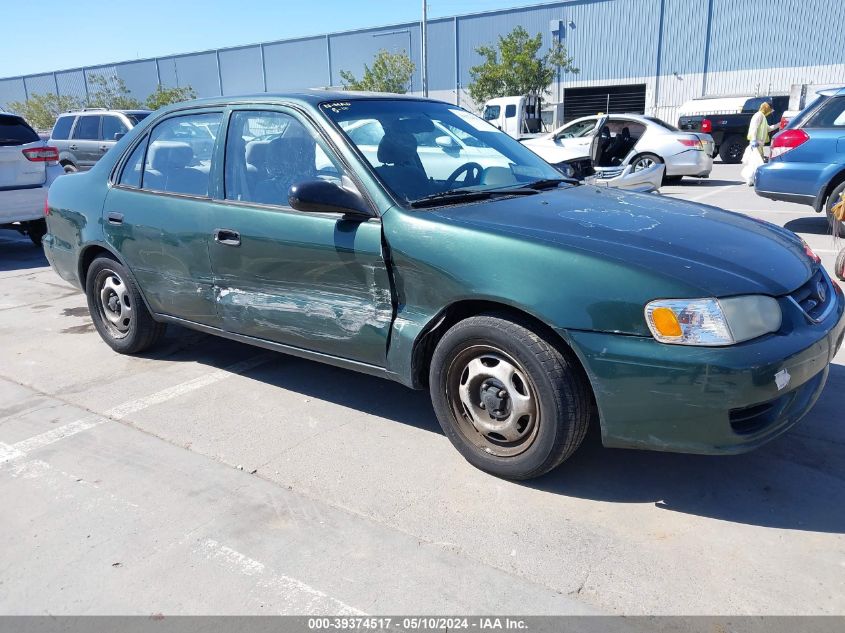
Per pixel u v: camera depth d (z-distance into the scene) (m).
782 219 9.36
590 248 2.76
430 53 37.16
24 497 3.10
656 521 2.78
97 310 4.95
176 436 3.64
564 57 33.34
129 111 14.49
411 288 3.12
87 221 4.68
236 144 3.86
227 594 2.43
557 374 2.77
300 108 3.61
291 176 3.61
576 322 2.68
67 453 3.49
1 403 4.14
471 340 2.98
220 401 4.07
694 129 20.09
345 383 4.29
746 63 29.73
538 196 3.54
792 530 2.69
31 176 8.70
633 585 2.41
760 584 2.40
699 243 2.91
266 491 3.08
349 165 3.35
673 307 2.54
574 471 3.17
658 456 3.27
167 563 2.61
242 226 3.69
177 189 4.14
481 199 3.43
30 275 7.87
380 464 3.29
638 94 33.03
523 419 2.98
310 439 3.56
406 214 3.13
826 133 7.75
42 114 39.94
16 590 2.49
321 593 2.42
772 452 3.28
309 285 3.50
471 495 3.00
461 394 3.14
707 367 2.50
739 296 2.57
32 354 5.02
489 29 35.38
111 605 2.40
